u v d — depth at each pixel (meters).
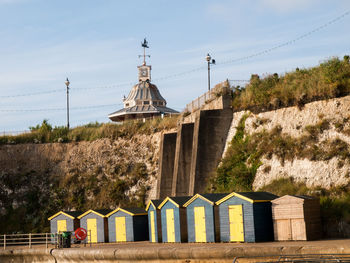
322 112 41.66
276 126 45.16
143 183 62.06
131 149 67.12
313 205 33.81
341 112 40.22
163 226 41.72
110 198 62.97
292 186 39.69
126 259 35.38
